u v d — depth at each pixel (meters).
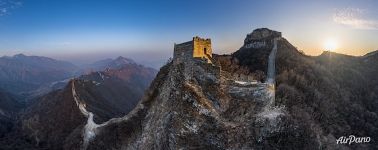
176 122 124.06
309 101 161.00
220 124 124.69
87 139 175.12
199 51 144.38
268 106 138.50
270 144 125.81
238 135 124.25
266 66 184.75
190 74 138.62
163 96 142.88
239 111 132.38
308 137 134.75
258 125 128.25
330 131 151.00
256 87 139.25
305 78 179.38
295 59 196.38
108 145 157.38
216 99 132.50
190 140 120.19
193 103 127.06
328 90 180.50
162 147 125.06
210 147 119.75
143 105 156.50
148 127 141.12
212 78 137.75
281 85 158.38
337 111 170.38
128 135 150.88
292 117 137.38
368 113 181.25
